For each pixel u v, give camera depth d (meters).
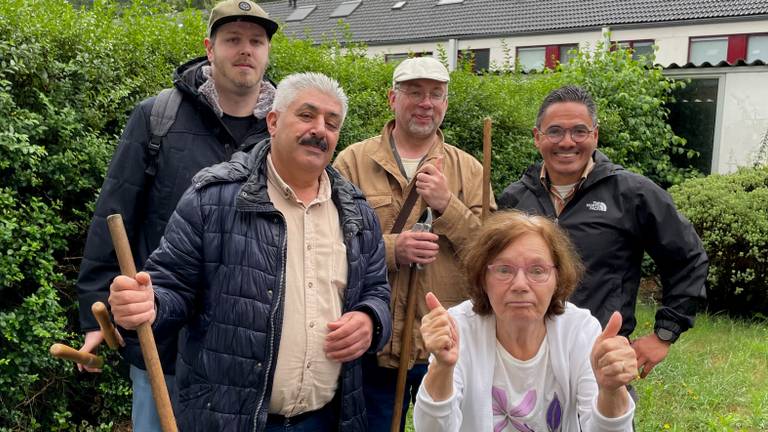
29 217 3.24
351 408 2.31
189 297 2.14
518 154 6.38
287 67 4.84
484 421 2.10
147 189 2.62
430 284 2.96
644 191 2.81
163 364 2.52
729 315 6.64
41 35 3.37
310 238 2.22
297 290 2.17
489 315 2.16
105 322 1.88
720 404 4.51
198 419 2.12
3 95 3.02
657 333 2.85
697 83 8.77
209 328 2.13
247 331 2.09
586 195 2.88
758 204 6.30
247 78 2.66
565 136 2.81
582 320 2.16
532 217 2.11
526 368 2.11
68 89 3.39
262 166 2.26
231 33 2.63
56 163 3.28
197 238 2.13
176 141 2.60
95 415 3.77
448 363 1.86
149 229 2.61
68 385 3.63
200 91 2.64
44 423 3.49
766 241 6.13
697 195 6.56
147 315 1.83
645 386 4.66
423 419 1.92
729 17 15.45
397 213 3.01
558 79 7.93
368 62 5.86
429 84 3.00
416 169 3.08
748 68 8.38
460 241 2.90
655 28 16.38
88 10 4.13
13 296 3.28
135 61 3.84
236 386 2.09
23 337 3.16
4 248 3.12
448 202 2.88
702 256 2.81
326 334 2.21
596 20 17.06
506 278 2.04
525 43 17.73
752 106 8.41
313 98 2.21
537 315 2.04
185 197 2.18
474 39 18.30
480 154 6.19
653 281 7.81
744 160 8.51
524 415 2.10
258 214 2.16
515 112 6.38
